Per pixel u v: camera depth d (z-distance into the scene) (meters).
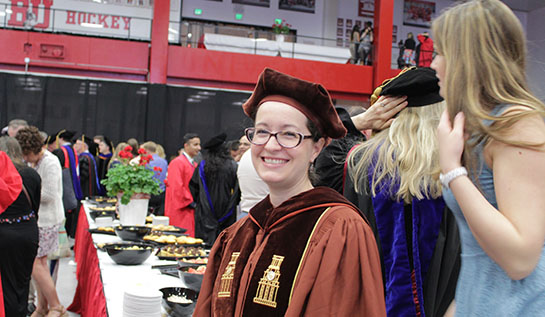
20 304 3.63
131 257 2.74
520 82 1.17
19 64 12.72
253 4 18.50
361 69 14.84
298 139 1.26
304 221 1.20
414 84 1.61
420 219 1.54
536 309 1.12
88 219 4.54
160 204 6.79
